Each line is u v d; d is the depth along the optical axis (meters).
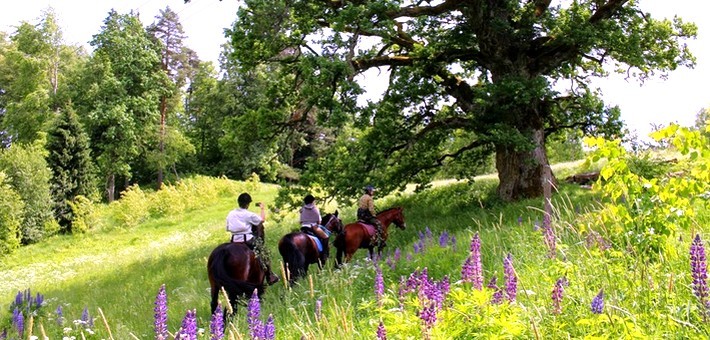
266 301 10.27
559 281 4.75
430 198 23.73
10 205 32.59
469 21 19.64
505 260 5.64
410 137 20.31
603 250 6.23
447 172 23.66
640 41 19.42
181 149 61.88
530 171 19.70
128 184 63.84
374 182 19.42
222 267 10.30
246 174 62.91
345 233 14.38
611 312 4.49
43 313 13.60
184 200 40.53
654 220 6.43
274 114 19.34
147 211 38.81
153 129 61.19
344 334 5.81
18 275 26.75
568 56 19.98
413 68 20.00
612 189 6.88
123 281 19.78
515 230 10.18
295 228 24.69
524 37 19.41
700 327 4.36
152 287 17.59
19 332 11.70
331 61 16.00
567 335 4.49
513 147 19.09
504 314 4.50
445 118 20.89
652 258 6.18
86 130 55.56
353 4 17.66
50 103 57.03
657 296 4.97
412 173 21.67
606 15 19.83
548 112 21.05
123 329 11.20
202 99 69.38
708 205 6.75
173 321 11.55
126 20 59.72
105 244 32.72
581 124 21.66
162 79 61.62
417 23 22.06
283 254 12.22
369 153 19.52
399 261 10.55
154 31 69.69
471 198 21.52
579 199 16.45
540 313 4.93
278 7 16.81
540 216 14.35
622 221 6.68
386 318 5.84
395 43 21.20
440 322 4.70
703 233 6.37
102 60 57.69
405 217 20.59
